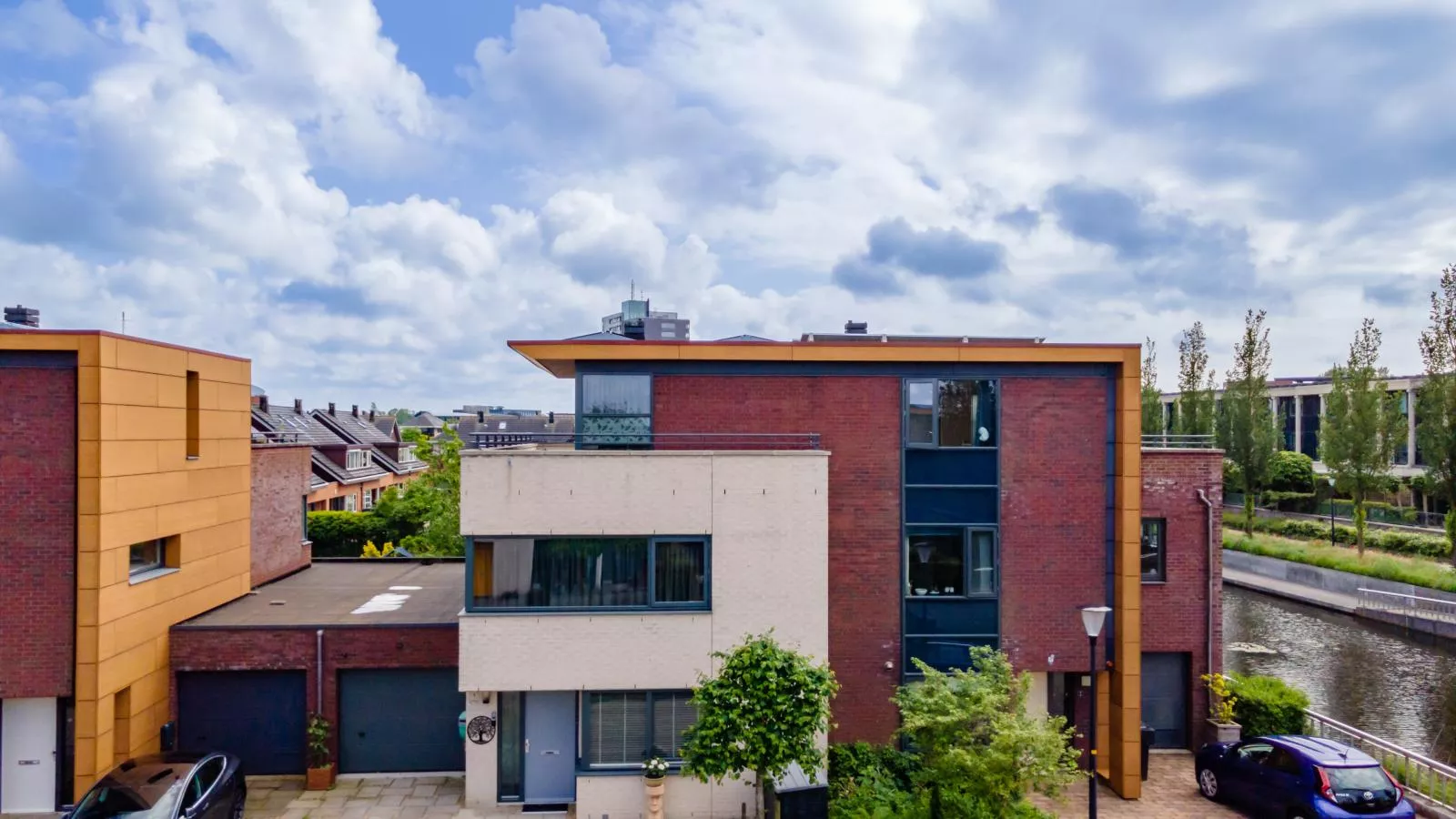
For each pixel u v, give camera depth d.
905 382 16.02
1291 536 49.47
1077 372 16.19
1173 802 15.42
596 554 14.49
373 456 55.75
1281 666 26.59
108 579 13.96
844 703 15.88
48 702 14.04
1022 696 12.84
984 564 16.11
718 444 15.80
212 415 17.73
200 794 12.66
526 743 14.85
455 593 19.73
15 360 13.74
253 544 20.50
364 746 16.31
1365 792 13.17
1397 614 31.36
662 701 14.51
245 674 16.19
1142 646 18.16
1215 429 52.28
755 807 14.30
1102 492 16.20
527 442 19.06
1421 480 39.38
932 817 13.05
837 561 15.96
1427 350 38.69
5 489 13.71
